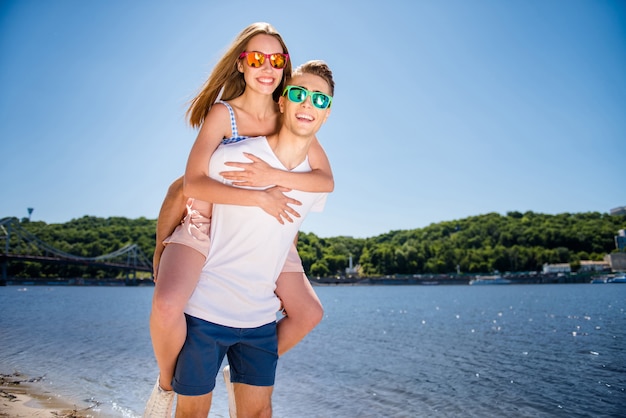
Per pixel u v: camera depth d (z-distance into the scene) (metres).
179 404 2.05
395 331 18.62
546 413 6.50
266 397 2.19
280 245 2.20
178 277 2.01
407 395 7.37
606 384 8.38
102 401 6.01
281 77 2.33
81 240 109.06
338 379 8.53
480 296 58.25
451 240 127.44
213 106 2.23
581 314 27.70
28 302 37.31
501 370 9.79
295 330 2.41
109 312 26.38
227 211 2.11
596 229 123.50
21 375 7.69
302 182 2.19
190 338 2.00
